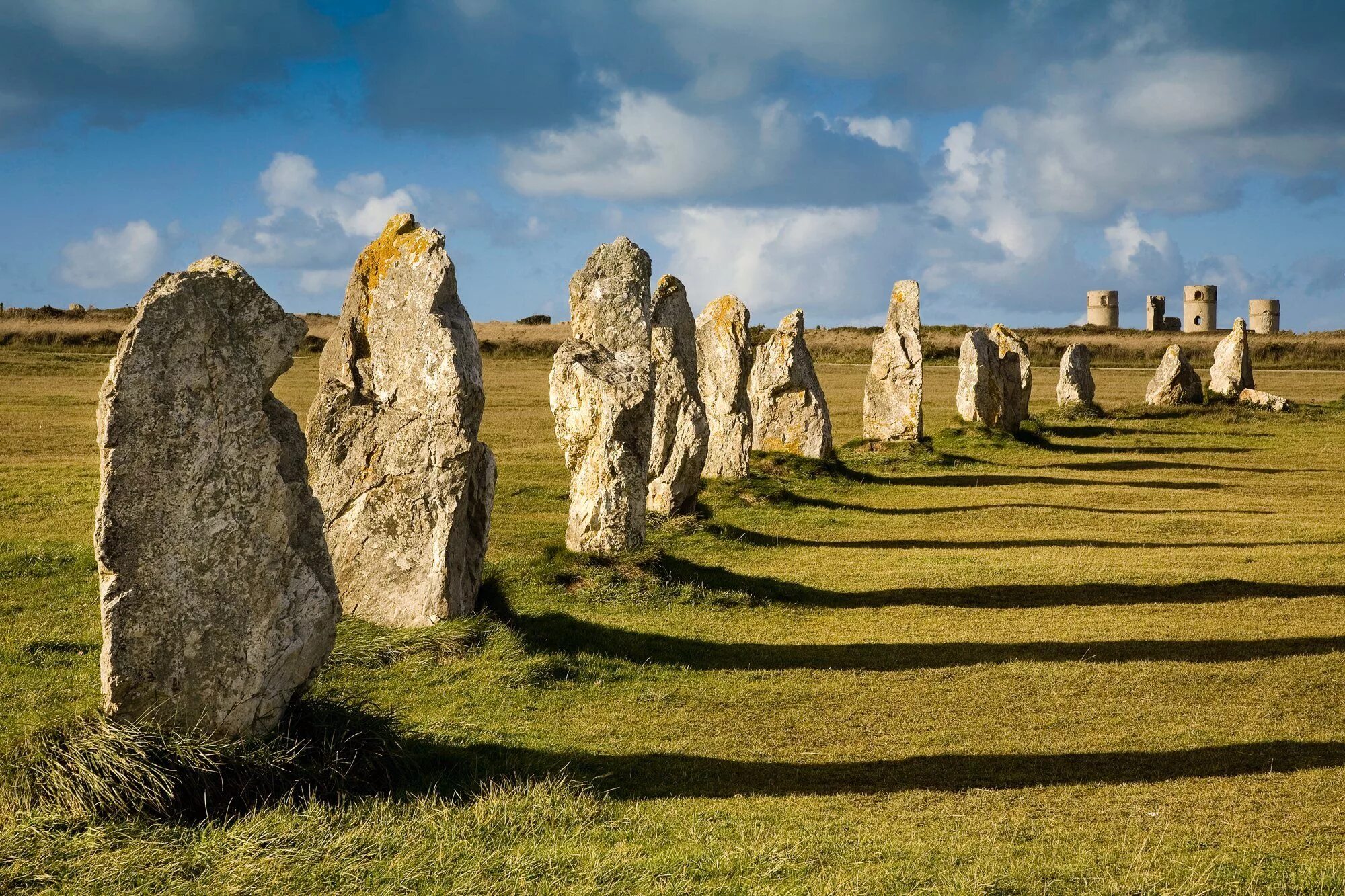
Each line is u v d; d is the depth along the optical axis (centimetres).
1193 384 3931
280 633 812
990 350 3375
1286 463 2956
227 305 793
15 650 1122
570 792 812
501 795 787
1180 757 944
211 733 775
